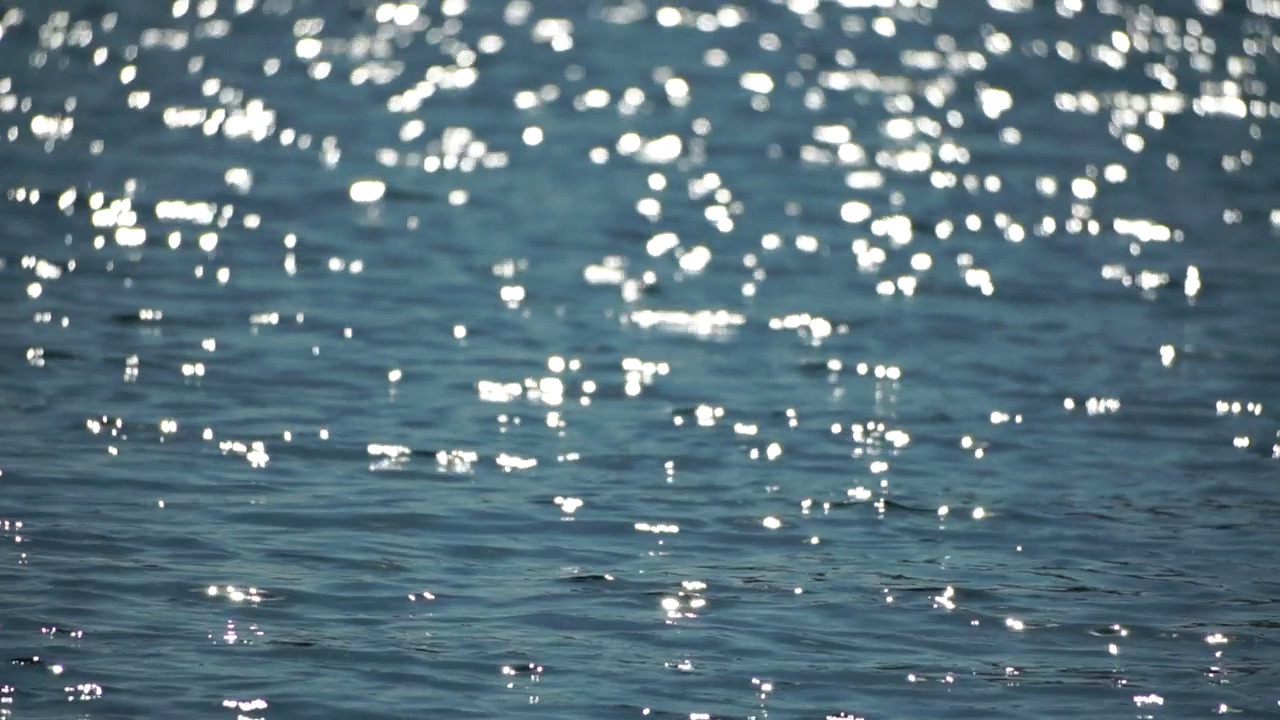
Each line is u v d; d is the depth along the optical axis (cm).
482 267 5375
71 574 3130
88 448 3794
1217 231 6122
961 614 3134
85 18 8694
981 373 4584
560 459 3875
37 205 5800
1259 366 4688
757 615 3098
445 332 4762
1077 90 8250
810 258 5634
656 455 3925
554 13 9269
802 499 3688
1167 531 3572
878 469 3888
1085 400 4397
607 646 2952
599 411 4212
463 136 7006
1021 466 3938
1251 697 2845
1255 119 7900
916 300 5234
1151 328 5019
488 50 8488
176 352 4478
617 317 4969
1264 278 5559
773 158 6862
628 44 8694
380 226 5769
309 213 5878
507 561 3306
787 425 4156
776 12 9500
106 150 6562
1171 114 7912
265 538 3353
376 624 2998
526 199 6175
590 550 3372
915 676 2883
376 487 3659
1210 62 8900
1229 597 3241
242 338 4622
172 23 8731
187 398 4150
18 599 3011
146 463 3725
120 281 5066
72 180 6103
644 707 2742
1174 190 6656
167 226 5653
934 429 4162
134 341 4544
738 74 8219
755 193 6362
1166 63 8831
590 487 3709
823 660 2928
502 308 5000
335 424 4031
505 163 6650
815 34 9069
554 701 2753
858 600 3177
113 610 2995
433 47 8512
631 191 6325
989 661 2950
